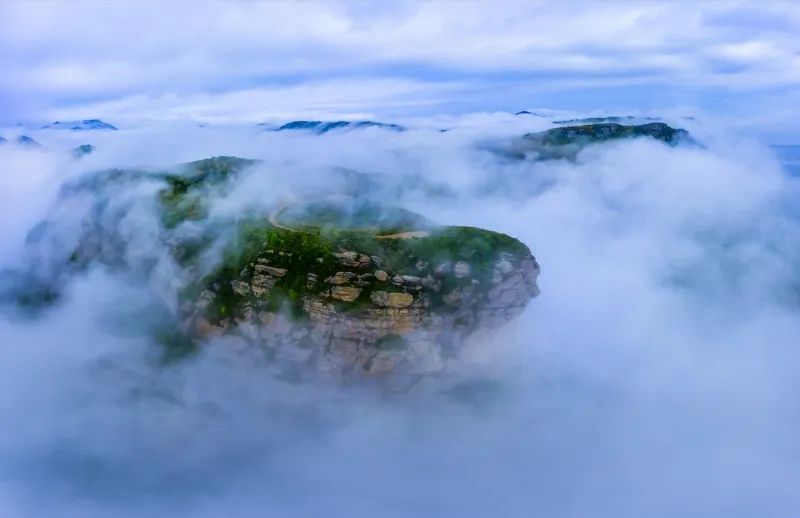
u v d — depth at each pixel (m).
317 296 105.75
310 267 107.56
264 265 111.25
